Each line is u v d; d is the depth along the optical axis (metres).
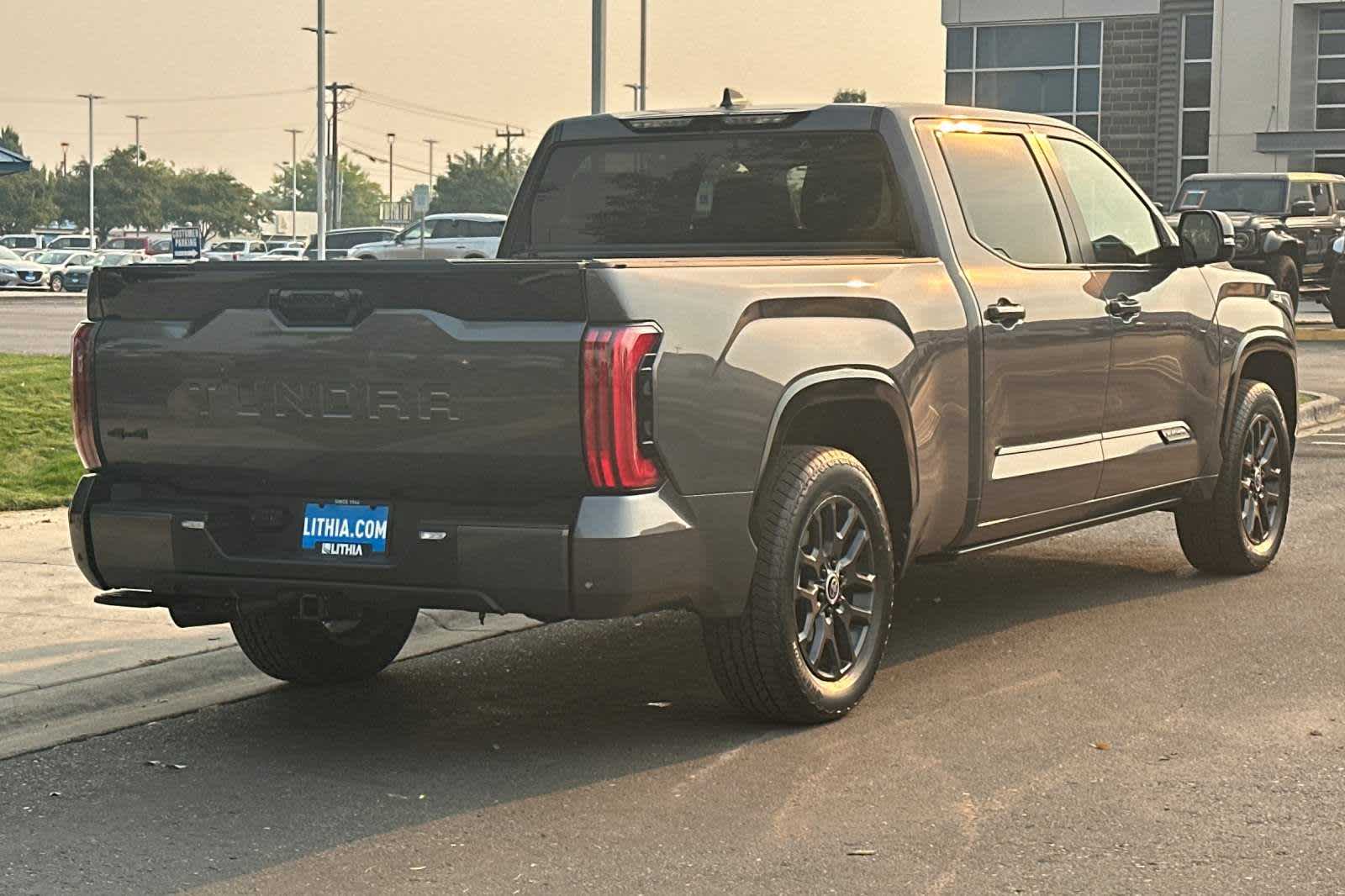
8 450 13.21
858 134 7.46
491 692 7.16
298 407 6.00
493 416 5.73
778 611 6.22
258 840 5.35
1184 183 30.28
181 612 6.57
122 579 6.38
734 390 5.95
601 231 8.05
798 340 6.23
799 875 4.96
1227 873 4.93
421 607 6.03
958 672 7.34
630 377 5.61
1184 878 4.89
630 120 7.96
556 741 6.39
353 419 5.91
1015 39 53.28
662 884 4.90
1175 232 8.87
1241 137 49.12
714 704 6.91
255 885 4.96
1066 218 8.01
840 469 6.45
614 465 5.64
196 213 165.12
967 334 7.10
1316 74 48.88
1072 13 52.16
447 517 5.85
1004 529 7.50
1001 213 7.63
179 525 6.20
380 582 5.95
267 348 6.03
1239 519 9.21
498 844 5.27
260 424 6.07
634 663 7.62
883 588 6.72
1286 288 28.33
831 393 6.39
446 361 5.77
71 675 7.09
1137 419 8.27
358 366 5.89
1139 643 7.84
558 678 7.38
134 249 76.00
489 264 5.72
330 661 7.21
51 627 7.91
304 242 94.56
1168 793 5.68
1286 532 10.80
